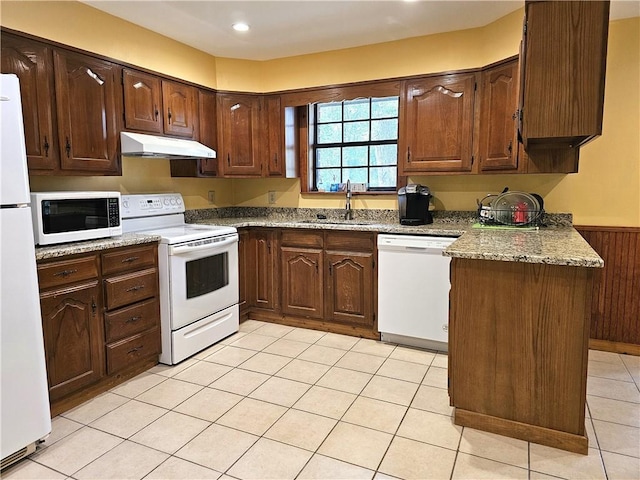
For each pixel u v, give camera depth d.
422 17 2.99
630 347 3.10
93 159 2.77
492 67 3.05
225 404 2.41
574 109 2.06
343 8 2.85
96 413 2.32
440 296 3.08
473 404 2.14
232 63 3.89
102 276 2.52
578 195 3.16
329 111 4.12
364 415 2.29
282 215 4.30
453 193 3.55
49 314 2.23
